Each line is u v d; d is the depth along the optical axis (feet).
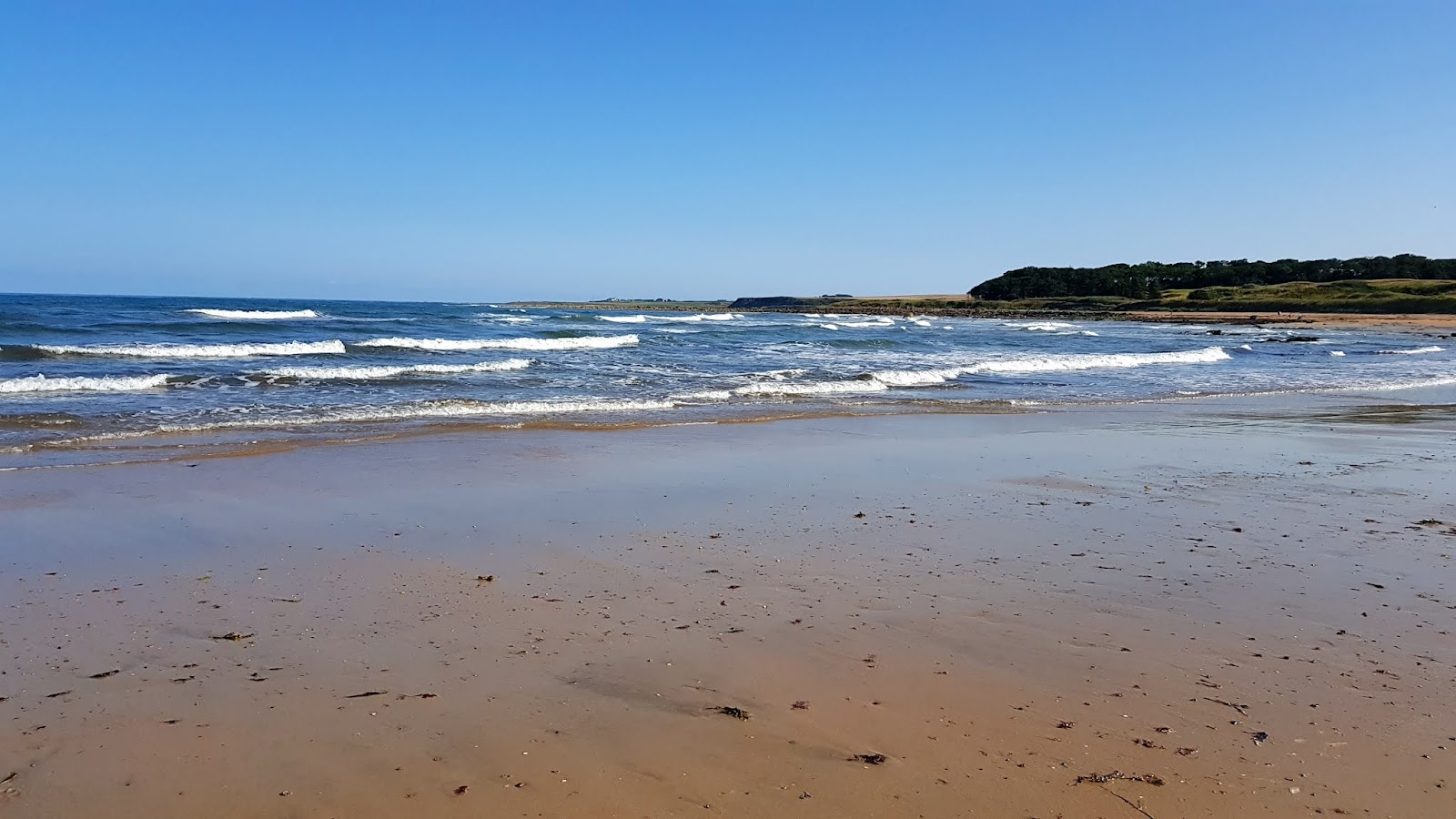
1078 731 11.95
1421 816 9.99
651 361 79.15
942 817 9.84
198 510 23.62
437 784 10.34
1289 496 27.63
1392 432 43.21
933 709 12.56
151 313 155.02
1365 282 335.67
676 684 13.25
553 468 30.60
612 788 10.32
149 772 10.53
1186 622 16.28
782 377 64.85
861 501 26.27
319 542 20.83
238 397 47.29
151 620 15.61
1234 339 158.81
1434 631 15.96
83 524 21.89
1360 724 12.23
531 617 16.08
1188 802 10.21
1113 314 299.17
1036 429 43.19
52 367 61.57
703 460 32.86
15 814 9.57
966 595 17.67
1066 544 21.62
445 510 24.29
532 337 116.67
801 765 10.93
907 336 146.30
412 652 14.33
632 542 21.29
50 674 13.21
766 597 17.42
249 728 11.64
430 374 62.80
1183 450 36.78
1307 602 17.42
